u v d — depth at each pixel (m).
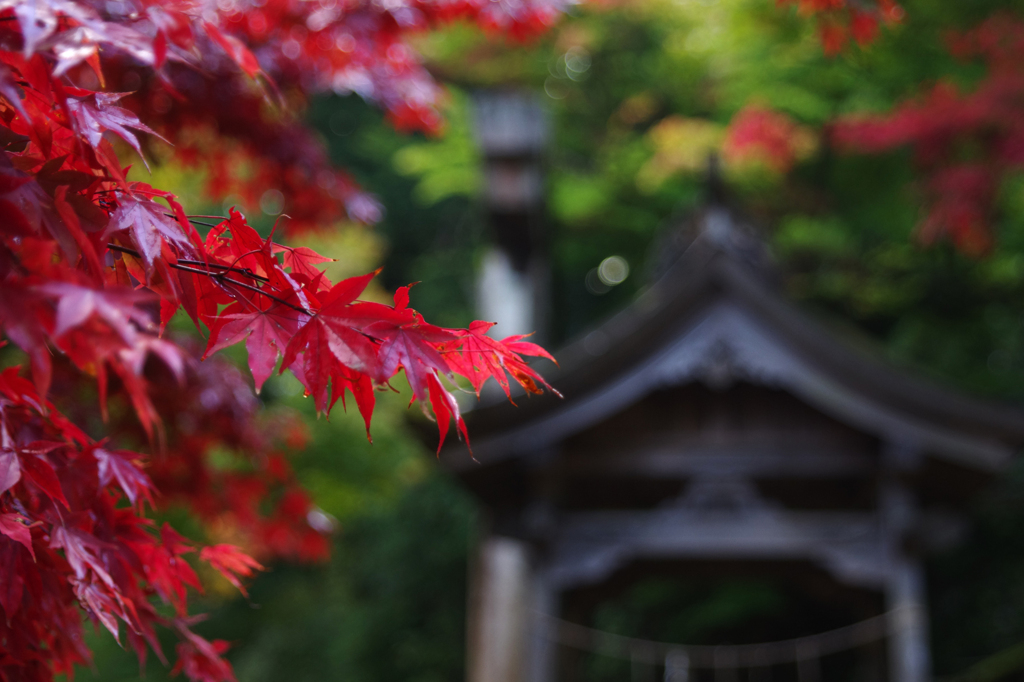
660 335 5.31
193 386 2.86
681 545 5.38
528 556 5.45
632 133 11.55
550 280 11.59
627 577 5.94
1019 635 8.15
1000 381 9.45
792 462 5.39
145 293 0.91
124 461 1.37
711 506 5.41
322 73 3.24
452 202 15.53
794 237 10.29
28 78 1.02
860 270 10.53
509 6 3.17
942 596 8.78
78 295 0.87
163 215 1.13
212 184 3.57
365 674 10.93
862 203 10.17
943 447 5.17
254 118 3.13
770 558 5.46
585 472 5.47
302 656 11.78
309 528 3.53
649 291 5.78
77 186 1.07
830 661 9.31
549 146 10.70
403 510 11.51
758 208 10.30
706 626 9.22
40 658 1.38
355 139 15.91
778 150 9.02
